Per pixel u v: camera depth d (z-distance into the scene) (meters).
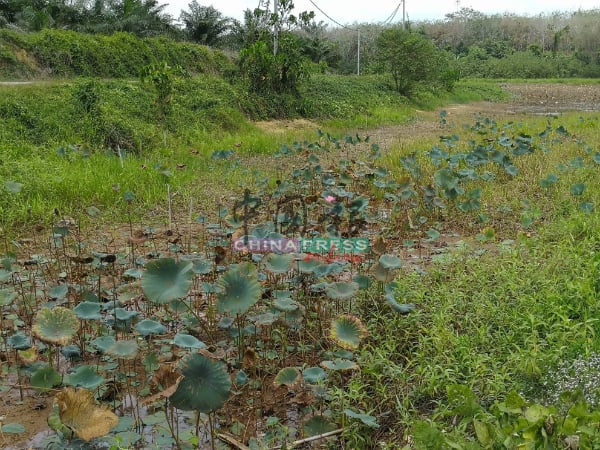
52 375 3.19
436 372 3.28
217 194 7.95
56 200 7.16
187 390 2.54
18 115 9.84
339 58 31.38
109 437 2.94
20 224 6.55
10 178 7.32
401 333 3.87
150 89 13.09
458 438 2.61
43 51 14.88
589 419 2.32
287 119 16.59
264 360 3.56
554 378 3.03
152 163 9.22
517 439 2.33
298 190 7.23
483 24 62.09
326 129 15.79
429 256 5.43
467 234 6.09
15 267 4.59
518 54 49.41
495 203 6.78
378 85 22.19
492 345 3.55
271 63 16.84
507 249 4.99
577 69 48.06
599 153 7.79
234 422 3.09
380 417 3.11
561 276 4.28
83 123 10.33
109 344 3.15
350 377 3.41
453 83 26.81
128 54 16.41
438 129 15.91
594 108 23.83
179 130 11.98
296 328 3.82
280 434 3.02
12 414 3.24
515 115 19.61
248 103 15.70
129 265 4.95
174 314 4.24
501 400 3.04
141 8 22.02
